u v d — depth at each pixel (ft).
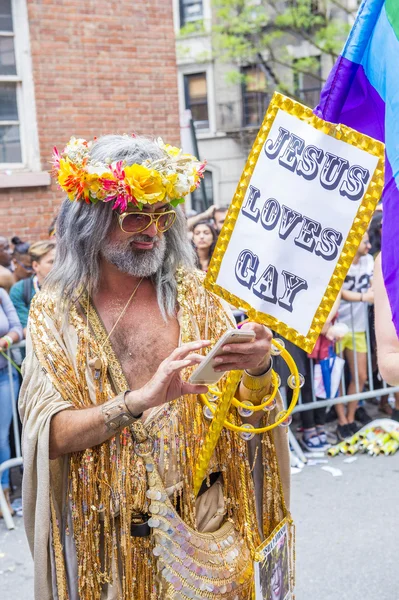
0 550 13.64
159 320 6.94
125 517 6.53
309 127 5.96
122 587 6.64
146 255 6.70
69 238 6.88
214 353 5.89
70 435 6.38
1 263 19.35
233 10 60.90
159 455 6.61
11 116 28.37
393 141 6.23
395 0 6.28
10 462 15.12
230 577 6.73
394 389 18.54
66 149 6.73
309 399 17.69
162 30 30.42
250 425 6.73
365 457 17.38
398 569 12.14
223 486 7.08
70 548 6.75
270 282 6.12
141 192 6.38
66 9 28.58
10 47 28.04
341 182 5.88
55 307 6.82
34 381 6.66
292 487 15.76
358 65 6.88
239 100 73.20
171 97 30.94
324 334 17.29
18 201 28.17
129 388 6.73
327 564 12.41
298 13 54.08
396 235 6.14
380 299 6.59
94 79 29.32
